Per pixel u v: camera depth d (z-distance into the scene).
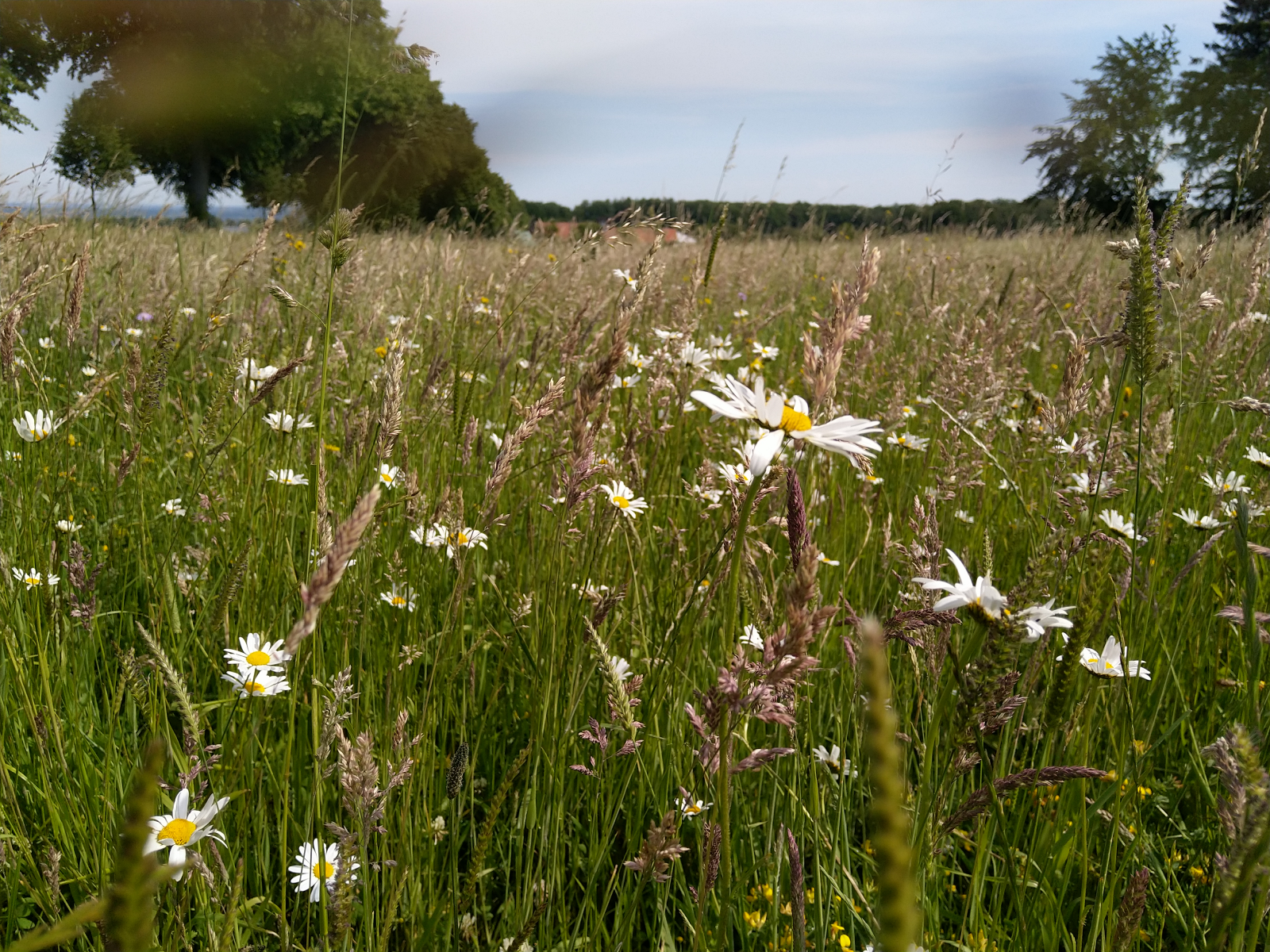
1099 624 1.85
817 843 1.77
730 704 1.24
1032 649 2.16
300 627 0.93
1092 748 2.34
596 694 2.41
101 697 2.54
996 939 1.84
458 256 5.78
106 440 3.46
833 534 3.10
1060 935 1.93
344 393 3.74
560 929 1.98
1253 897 1.63
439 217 8.28
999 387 3.61
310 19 19.23
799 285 8.67
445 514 2.38
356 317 4.36
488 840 1.63
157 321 4.54
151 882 0.48
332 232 2.01
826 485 3.43
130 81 22.00
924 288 6.55
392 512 2.90
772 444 1.28
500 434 3.63
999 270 8.06
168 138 22.25
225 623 1.86
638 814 2.14
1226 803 1.23
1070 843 1.96
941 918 2.09
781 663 1.20
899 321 6.68
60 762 1.93
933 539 1.70
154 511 3.19
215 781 1.87
